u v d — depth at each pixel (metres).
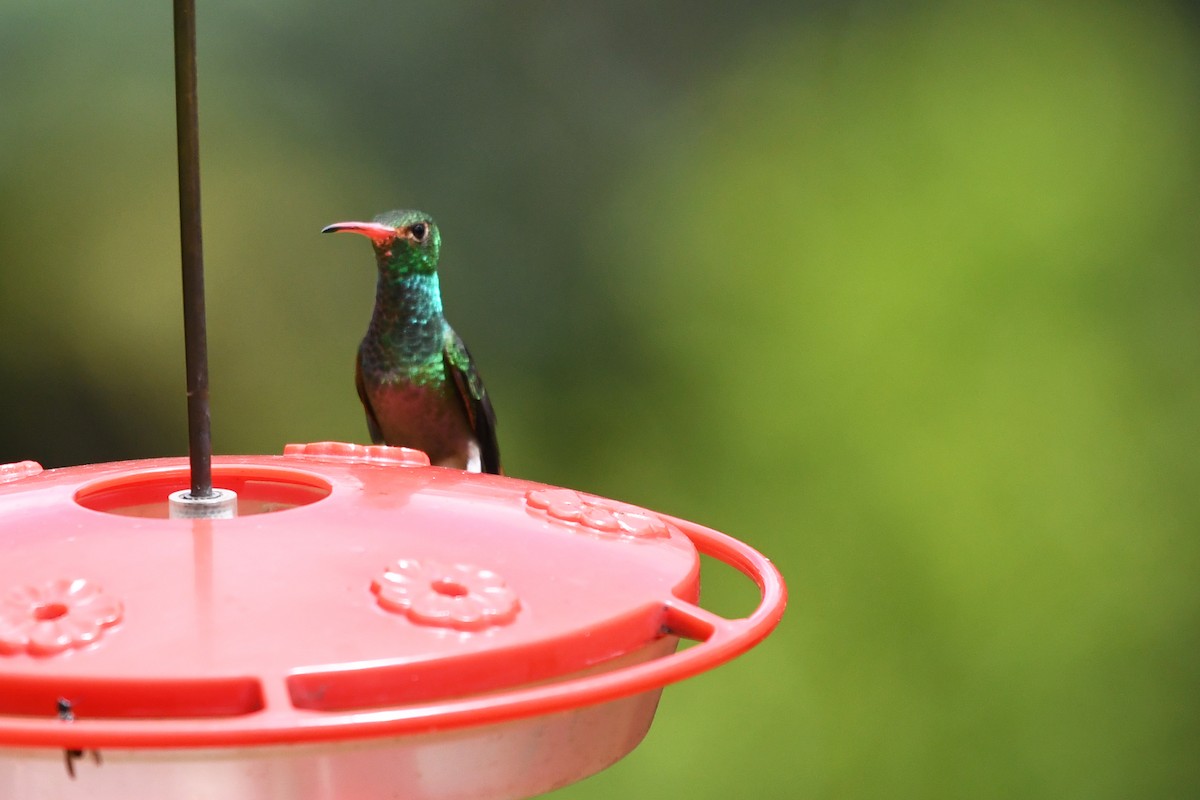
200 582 2.58
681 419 11.15
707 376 11.16
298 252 11.34
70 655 2.30
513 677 2.46
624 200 11.75
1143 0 11.43
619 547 3.07
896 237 11.09
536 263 11.63
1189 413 10.59
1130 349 10.72
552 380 11.38
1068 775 10.23
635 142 11.89
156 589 2.54
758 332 11.16
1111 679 10.29
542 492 3.36
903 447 10.71
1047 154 11.05
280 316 11.25
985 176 11.08
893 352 10.92
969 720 10.25
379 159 11.66
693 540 3.66
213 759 2.38
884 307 10.96
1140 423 10.58
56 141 11.15
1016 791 10.19
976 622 10.38
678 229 11.57
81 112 11.22
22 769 2.37
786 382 10.98
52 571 2.61
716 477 10.96
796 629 10.41
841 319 10.98
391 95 11.79
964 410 10.69
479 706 2.20
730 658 2.53
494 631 2.50
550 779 2.74
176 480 3.67
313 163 11.52
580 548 3.00
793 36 11.87
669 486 11.03
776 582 3.04
